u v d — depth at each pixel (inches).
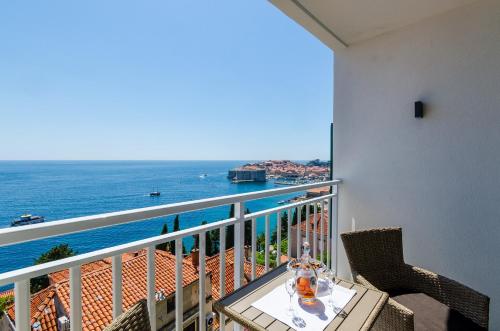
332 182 109.7
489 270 83.5
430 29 93.9
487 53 83.7
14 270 33.8
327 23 97.3
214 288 126.3
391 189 103.1
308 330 38.5
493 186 82.7
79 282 39.8
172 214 51.4
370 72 108.3
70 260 38.1
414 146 97.7
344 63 116.0
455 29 89.1
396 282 74.8
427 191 95.0
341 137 116.7
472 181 86.3
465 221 87.6
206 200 58.3
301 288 45.9
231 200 63.9
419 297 66.8
